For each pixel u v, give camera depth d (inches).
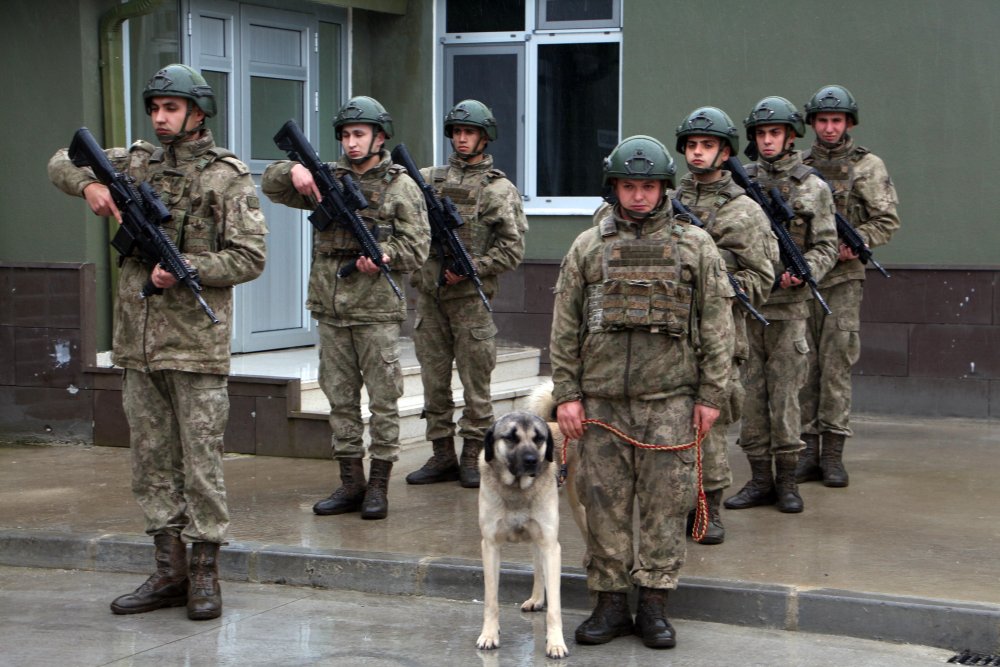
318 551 256.2
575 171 440.1
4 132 375.6
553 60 439.2
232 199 230.4
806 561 247.0
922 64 395.2
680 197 272.7
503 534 213.8
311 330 439.8
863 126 401.7
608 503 215.9
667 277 211.3
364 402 363.3
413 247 288.7
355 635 222.2
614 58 432.5
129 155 237.0
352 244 287.0
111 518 286.7
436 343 322.0
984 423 394.0
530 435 208.8
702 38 412.2
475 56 447.5
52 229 372.8
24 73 372.2
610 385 213.0
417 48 448.1
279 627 227.1
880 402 403.9
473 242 320.8
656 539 215.5
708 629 225.5
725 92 411.5
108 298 379.2
